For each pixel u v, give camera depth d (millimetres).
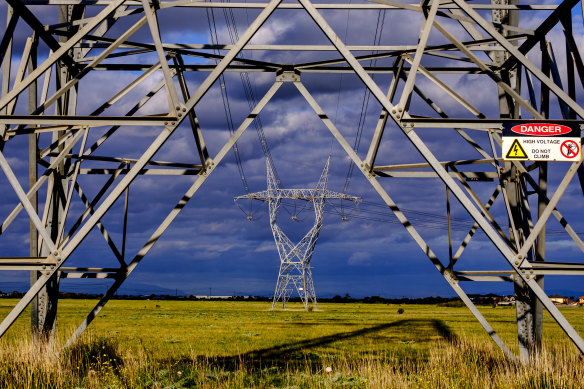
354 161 11383
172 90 8227
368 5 11352
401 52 11898
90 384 9359
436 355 12133
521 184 11820
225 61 8266
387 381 9188
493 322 37812
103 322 35281
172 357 15125
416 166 11938
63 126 10648
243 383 10133
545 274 8422
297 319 42844
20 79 9898
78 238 8273
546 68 10758
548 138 8555
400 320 41812
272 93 11586
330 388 9508
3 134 9797
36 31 10031
